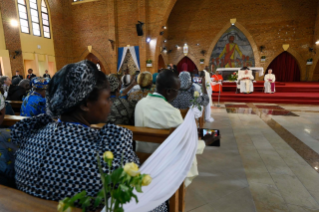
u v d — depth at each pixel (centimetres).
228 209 195
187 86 268
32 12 1206
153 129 130
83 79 67
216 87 1009
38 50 1245
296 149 347
